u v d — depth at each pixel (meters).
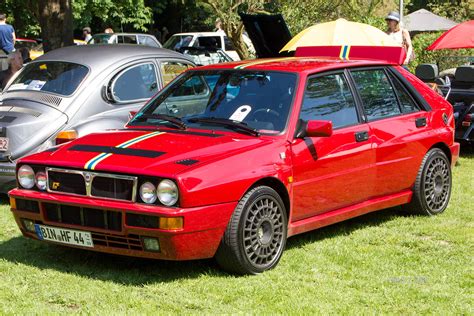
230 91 6.73
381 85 7.52
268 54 12.43
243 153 5.91
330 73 6.95
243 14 11.95
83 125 8.75
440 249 6.75
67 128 8.75
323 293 5.49
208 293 5.46
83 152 5.99
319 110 6.65
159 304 5.22
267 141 6.15
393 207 8.31
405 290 5.59
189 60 10.25
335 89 6.93
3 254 6.50
